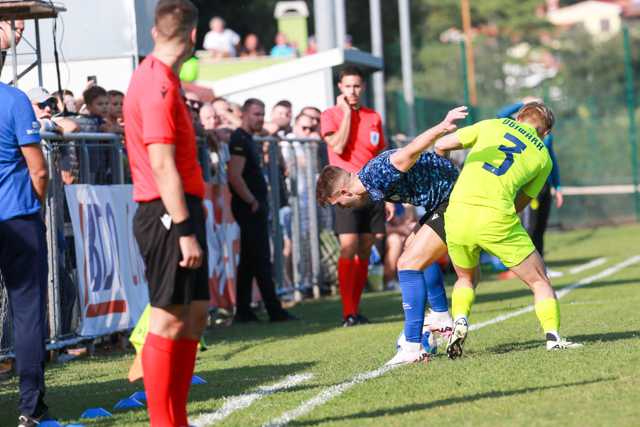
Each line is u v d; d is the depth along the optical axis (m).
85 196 22.22
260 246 27.41
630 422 11.75
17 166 13.82
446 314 18.62
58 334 20.98
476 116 59.41
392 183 17.27
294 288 33.22
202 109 30.16
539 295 17.31
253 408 14.11
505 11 129.62
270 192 31.73
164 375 12.16
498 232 16.75
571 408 12.66
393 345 20.19
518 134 16.88
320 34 39.91
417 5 112.38
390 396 14.28
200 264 11.90
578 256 43.53
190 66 30.62
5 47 22.66
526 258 17.11
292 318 27.64
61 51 27.86
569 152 64.19
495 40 121.81
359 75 24.80
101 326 22.50
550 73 110.88
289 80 38.78
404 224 35.75
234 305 28.81
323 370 17.45
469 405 13.27
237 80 39.28
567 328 20.55
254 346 21.88
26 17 21.38
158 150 11.59
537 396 13.50
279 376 17.11
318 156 35.28
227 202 28.38
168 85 11.73
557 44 124.25
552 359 16.22
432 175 17.42
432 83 103.69
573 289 30.14
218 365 19.12
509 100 74.00
